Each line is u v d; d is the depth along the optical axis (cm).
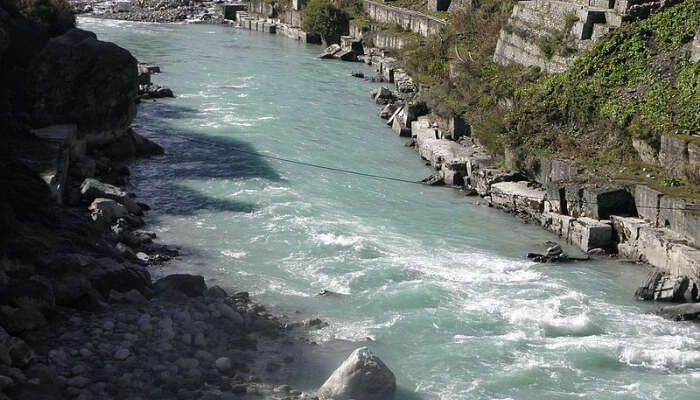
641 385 2698
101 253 3347
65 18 6078
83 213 3941
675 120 4406
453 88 6034
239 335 2897
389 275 3519
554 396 2633
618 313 3266
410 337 2988
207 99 6662
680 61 4756
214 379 2580
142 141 5219
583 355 2889
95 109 4956
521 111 5088
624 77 4878
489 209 4512
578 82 5056
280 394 2531
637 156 4466
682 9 5016
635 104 4653
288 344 2881
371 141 5719
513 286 3475
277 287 3381
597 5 5525
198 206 4319
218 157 5175
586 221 4025
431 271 3588
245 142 5519
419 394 2623
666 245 3641
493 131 5047
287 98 6838
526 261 3803
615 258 3878
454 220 4316
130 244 3734
